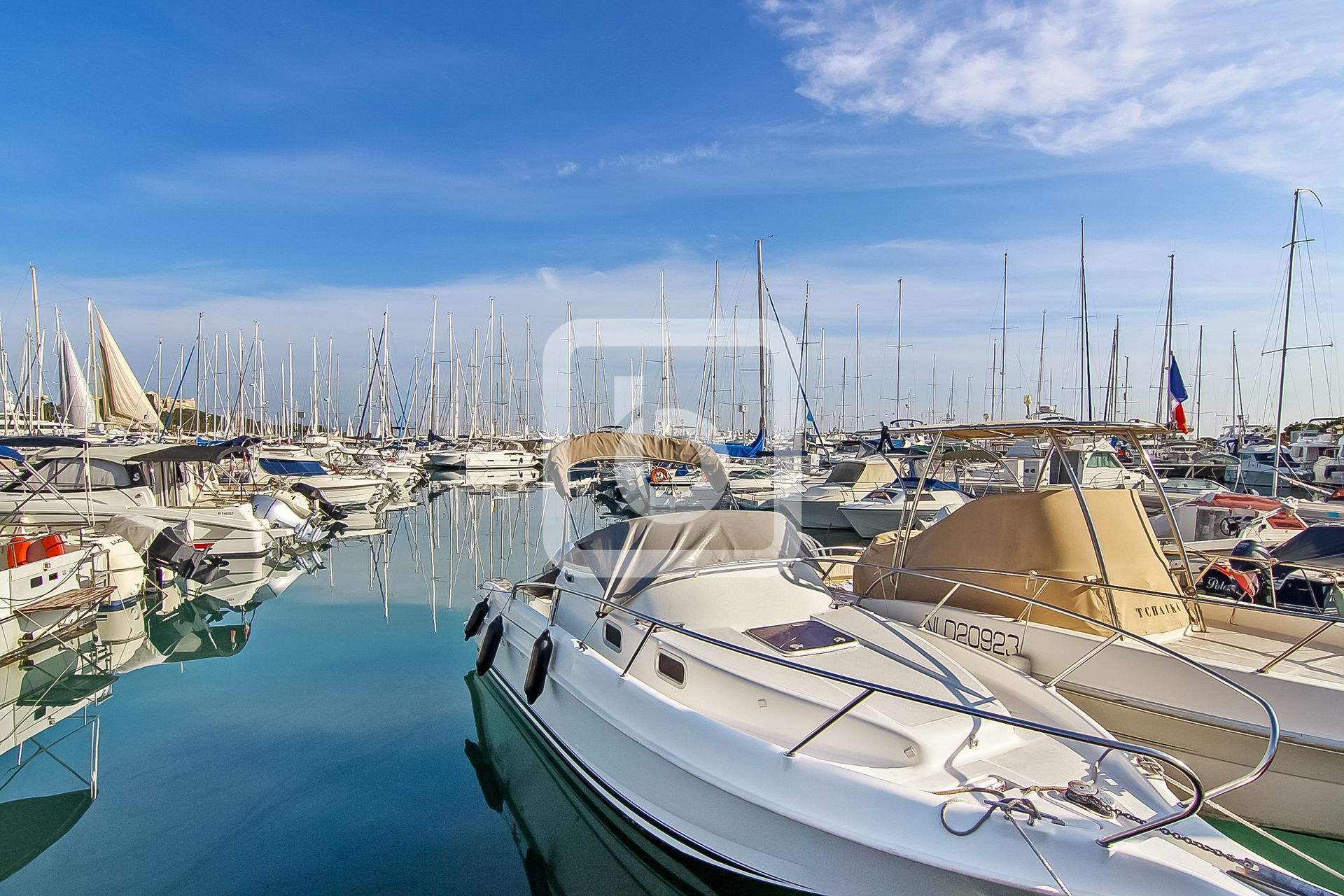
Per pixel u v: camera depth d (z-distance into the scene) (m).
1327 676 4.75
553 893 4.32
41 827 4.92
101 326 23.55
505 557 14.09
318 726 6.61
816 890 3.51
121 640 9.33
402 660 8.43
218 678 7.83
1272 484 20.55
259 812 5.12
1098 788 3.50
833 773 3.57
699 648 4.60
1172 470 21.30
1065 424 5.74
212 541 13.80
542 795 5.38
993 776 3.60
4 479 13.72
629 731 4.47
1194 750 4.73
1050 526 5.75
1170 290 25.31
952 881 3.12
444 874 4.48
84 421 23.14
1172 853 3.03
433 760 5.93
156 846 4.71
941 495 16.38
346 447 42.44
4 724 6.67
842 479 18.38
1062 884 2.97
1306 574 7.34
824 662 4.42
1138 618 5.62
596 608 5.49
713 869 3.99
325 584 12.63
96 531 11.48
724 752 3.94
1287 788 4.46
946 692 4.13
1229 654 5.25
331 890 4.29
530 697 5.37
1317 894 2.88
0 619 7.95
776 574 5.36
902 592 6.73
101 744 6.22
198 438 25.08
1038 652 5.46
